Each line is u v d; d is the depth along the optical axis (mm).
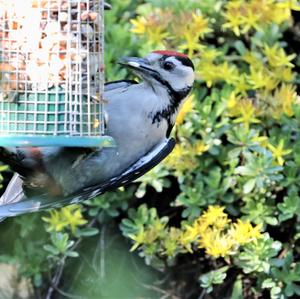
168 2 12383
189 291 12422
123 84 9742
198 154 11641
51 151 8805
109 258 12438
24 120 8562
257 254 11430
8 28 8586
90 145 8180
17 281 12383
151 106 9422
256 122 11773
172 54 9586
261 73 11828
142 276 12492
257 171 11430
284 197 11711
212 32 12453
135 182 11938
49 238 12172
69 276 12391
